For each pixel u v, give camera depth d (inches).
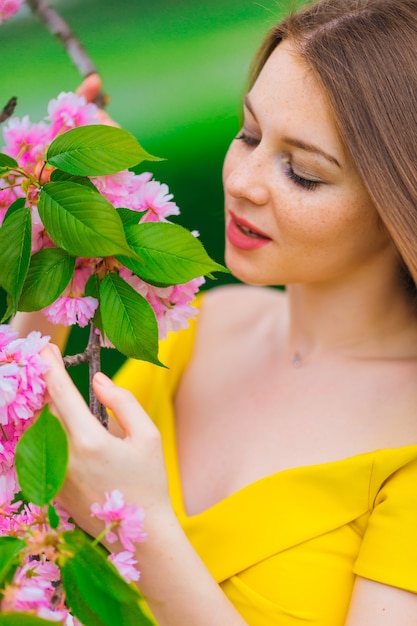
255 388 39.9
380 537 34.4
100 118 37.0
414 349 38.1
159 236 30.0
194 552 31.0
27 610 26.9
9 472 29.7
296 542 35.8
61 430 27.1
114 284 30.2
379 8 34.1
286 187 34.0
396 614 33.6
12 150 31.0
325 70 32.9
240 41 73.6
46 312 30.8
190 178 73.8
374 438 36.5
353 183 33.9
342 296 38.0
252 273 35.4
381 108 33.1
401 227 33.8
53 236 29.0
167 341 41.6
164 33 73.5
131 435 30.1
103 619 26.6
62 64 55.8
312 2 35.8
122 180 30.5
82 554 26.9
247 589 35.9
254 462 37.8
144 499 29.9
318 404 38.1
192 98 74.3
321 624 35.7
